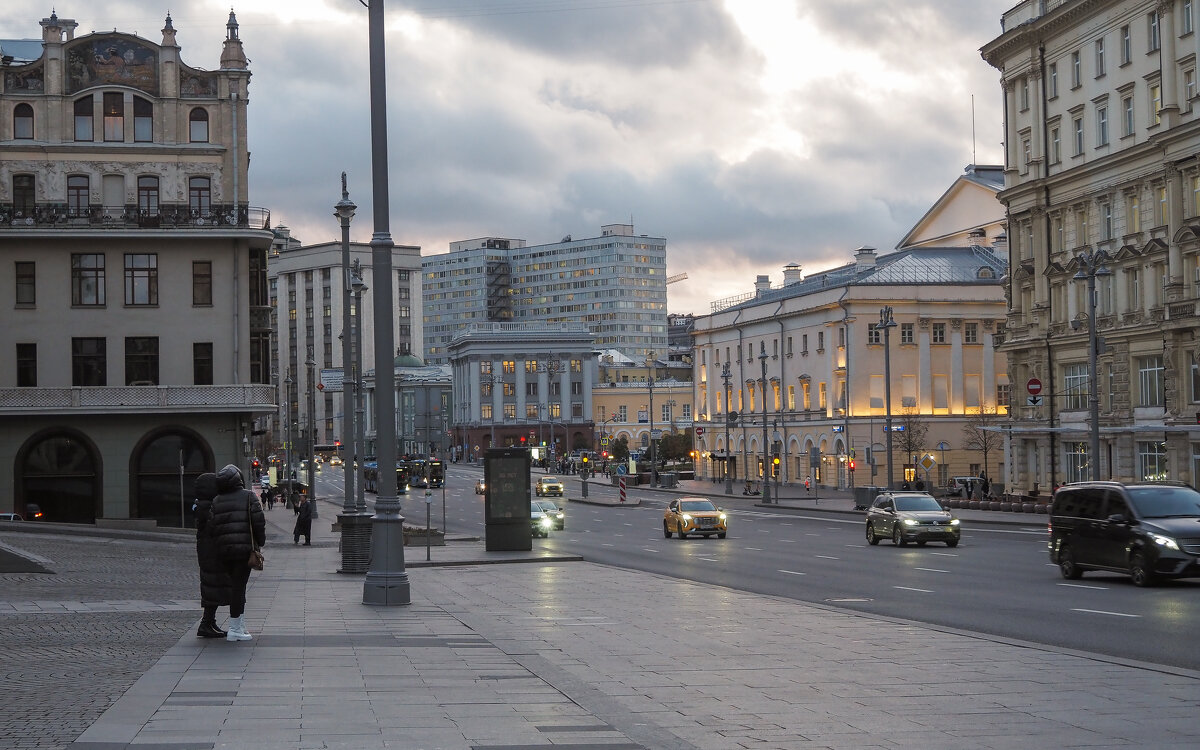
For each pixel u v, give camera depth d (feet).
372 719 35.27
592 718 36.40
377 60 73.31
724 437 417.49
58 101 211.61
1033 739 33.88
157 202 214.69
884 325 238.68
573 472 533.14
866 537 154.30
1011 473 233.76
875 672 46.52
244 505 52.60
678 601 77.97
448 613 69.36
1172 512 87.25
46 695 38.47
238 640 52.44
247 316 215.10
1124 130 198.08
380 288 73.31
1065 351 214.69
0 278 208.13
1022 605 75.20
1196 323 176.45
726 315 412.98
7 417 203.62
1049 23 215.10
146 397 207.21
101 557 113.39
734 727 35.63
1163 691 41.75
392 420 74.28
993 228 350.23
